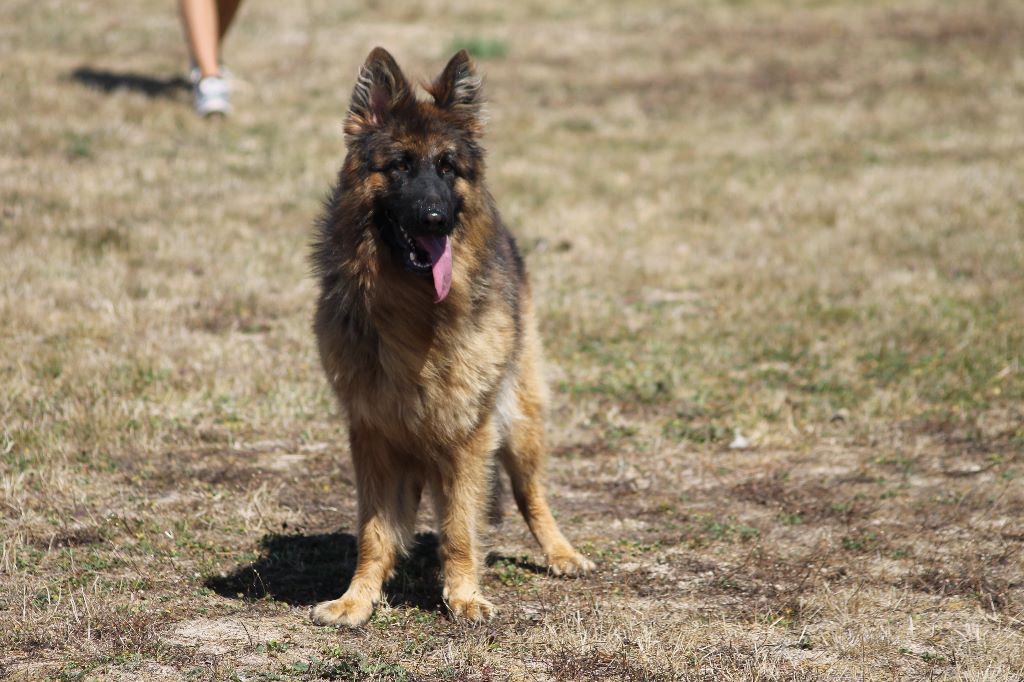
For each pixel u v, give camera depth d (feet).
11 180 63.31
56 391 37.24
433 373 23.35
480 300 24.16
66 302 47.09
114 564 25.73
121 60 96.12
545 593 25.50
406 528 25.29
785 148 85.20
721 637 22.66
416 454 24.50
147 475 31.68
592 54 115.55
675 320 50.31
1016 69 102.94
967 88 98.84
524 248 61.98
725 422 38.68
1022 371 42.19
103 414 35.37
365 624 23.38
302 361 43.06
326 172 73.77
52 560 25.76
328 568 26.50
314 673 20.49
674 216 69.36
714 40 120.78
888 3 135.33
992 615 23.68
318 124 85.76
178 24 112.57
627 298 54.34
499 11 132.16
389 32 119.24
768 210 69.82
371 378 23.52
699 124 92.94
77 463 32.14
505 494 29.45
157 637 21.84
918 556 27.27
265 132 82.23
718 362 44.93
